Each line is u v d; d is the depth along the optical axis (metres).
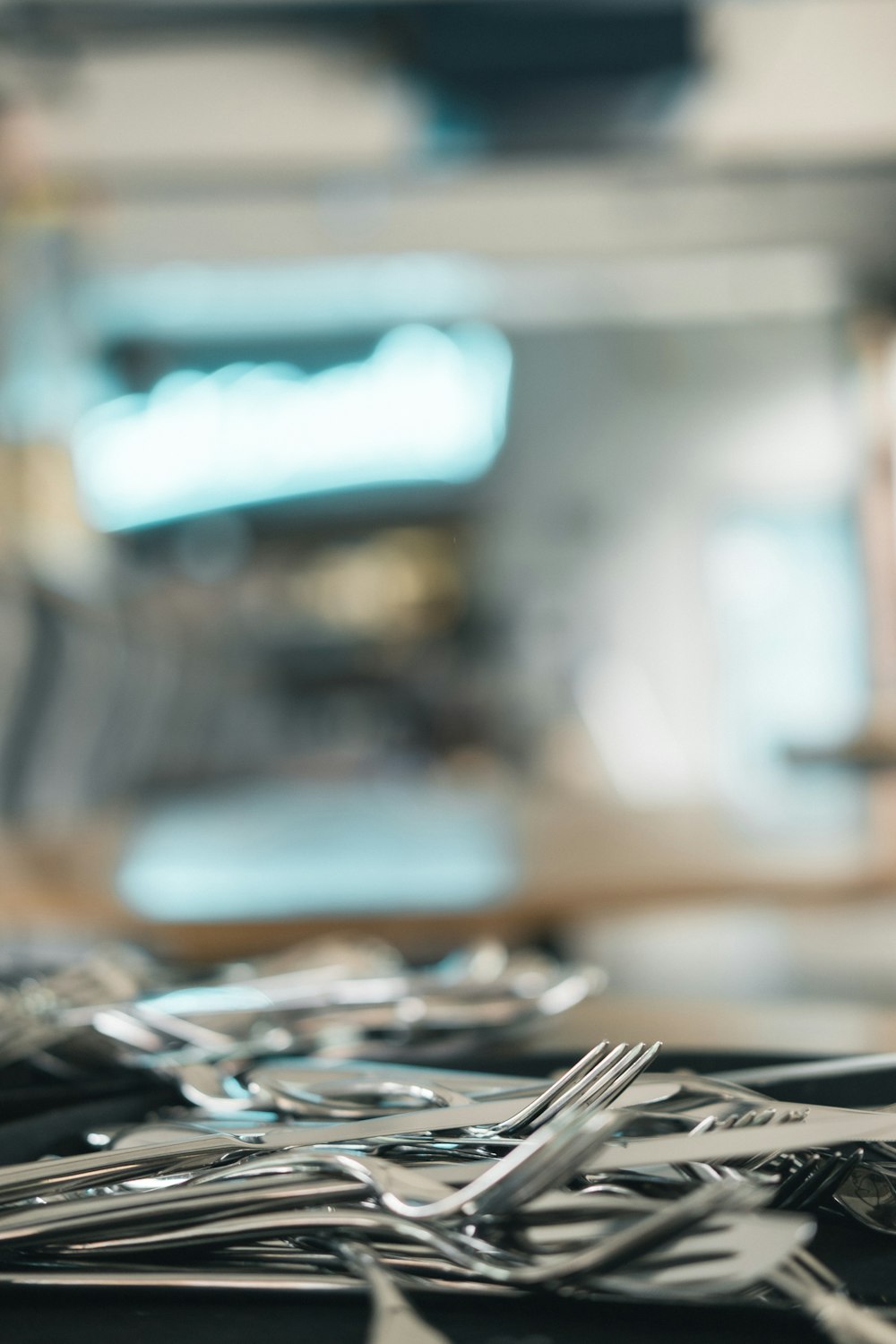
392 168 6.61
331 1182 0.12
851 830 0.77
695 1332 0.11
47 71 5.37
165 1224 0.12
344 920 0.45
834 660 9.28
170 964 0.32
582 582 9.52
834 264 7.91
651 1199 0.11
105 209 6.51
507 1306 0.12
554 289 8.28
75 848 0.87
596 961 0.57
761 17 5.77
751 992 0.51
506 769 5.07
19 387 4.65
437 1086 0.15
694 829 0.85
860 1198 0.13
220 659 2.74
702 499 9.47
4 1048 0.19
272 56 5.69
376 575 8.34
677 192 7.03
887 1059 0.18
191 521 8.01
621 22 5.59
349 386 8.27
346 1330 0.12
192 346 7.89
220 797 1.84
